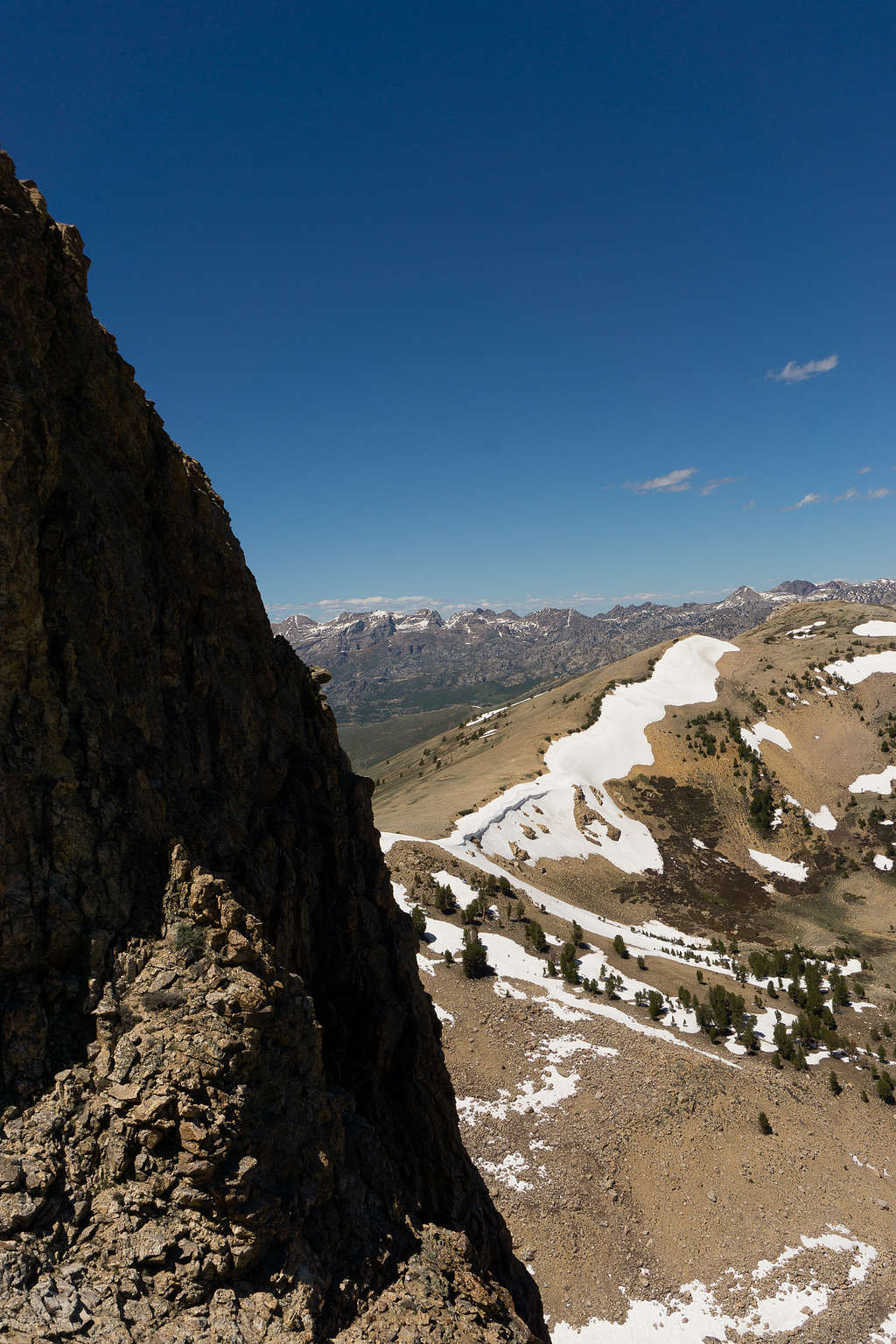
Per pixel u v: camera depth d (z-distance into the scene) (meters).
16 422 13.32
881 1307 48.56
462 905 100.38
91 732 14.38
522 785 172.12
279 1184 13.64
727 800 192.88
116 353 18.14
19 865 12.81
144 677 16.66
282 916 19.44
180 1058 12.83
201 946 14.15
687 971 97.88
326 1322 12.82
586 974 87.31
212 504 21.52
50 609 14.45
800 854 176.00
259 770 21.03
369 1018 22.48
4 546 12.87
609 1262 50.16
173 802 16.36
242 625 21.97
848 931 144.00
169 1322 11.09
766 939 136.12
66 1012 13.06
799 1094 69.44
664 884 154.75
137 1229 11.75
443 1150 23.33
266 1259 12.73
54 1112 12.12
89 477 16.22
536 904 111.88
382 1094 22.47
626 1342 45.53
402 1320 14.19
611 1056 68.31
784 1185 57.84
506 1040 70.12
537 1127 60.06
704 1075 67.06
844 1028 88.94
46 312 15.27
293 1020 14.92
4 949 12.46
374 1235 15.51
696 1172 57.41
